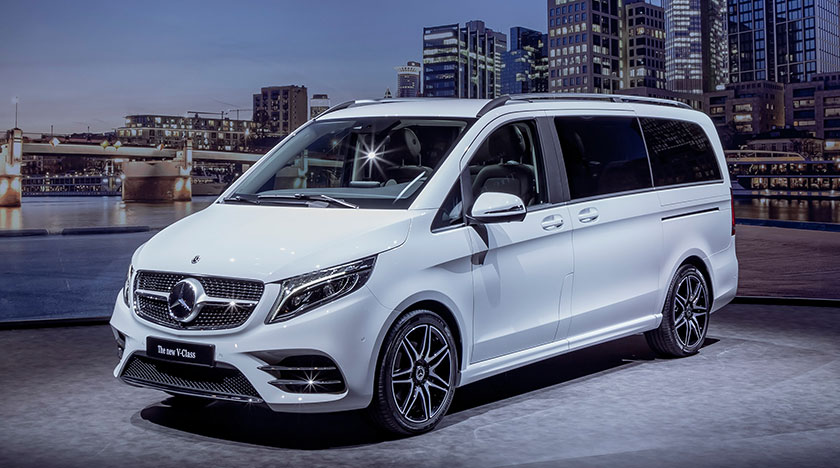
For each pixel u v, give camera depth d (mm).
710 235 6219
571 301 5062
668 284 5805
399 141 4922
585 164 5270
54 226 29688
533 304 4805
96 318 7723
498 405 4832
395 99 5359
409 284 4105
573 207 5086
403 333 4105
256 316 3844
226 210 4668
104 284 11844
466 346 4434
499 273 4590
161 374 4152
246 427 4410
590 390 5156
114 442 4145
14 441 4156
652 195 5695
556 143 5113
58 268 14125
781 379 5391
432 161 4723
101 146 44031
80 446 4074
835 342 6625
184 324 3979
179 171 47844
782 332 7059
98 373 5688
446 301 4301
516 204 4414
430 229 4277
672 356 6047
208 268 4000
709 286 6258
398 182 4703
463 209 4480
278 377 3865
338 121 5246
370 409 4074
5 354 6309
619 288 5414
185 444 4113
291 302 3857
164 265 4145
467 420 4520
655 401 4871
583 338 5184
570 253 5031
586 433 4238
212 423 4488
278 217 4387
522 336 4758
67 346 6625
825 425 4348
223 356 3871
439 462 3799
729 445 4012
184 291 3986
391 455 3912
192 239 4316
